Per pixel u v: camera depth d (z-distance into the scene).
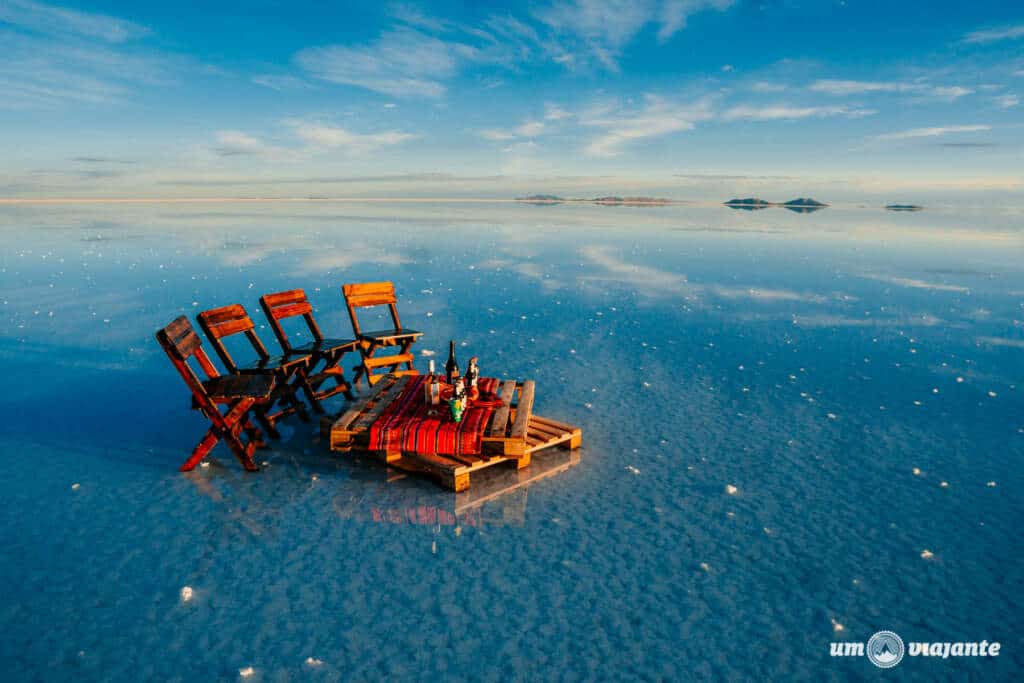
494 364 9.95
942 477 6.00
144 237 34.91
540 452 6.51
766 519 5.19
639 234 41.91
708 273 22.11
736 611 4.03
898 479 5.95
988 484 5.84
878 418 7.62
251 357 10.74
